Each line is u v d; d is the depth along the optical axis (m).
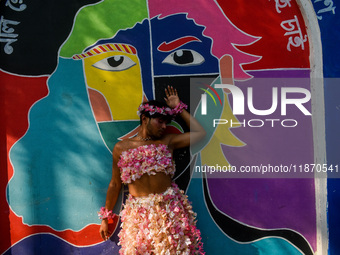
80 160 2.97
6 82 2.96
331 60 2.97
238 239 2.95
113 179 2.80
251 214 2.96
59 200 2.96
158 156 2.62
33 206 2.95
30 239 2.94
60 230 2.95
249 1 3.00
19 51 2.98
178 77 2.99
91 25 3.01
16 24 2.99
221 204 2.96
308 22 2.98
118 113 2.98
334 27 2.98
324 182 2.95
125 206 2.69
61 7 3.02
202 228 2.95
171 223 2.52
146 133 2.71
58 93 2.98
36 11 3.00
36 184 2.96
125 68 2.99
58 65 2.99
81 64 2.99
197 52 3.01
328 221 2.94
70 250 2.94
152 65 3.00
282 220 2.96
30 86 2.97
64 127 2.98
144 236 2.52
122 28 3.01
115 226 2.94
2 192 2.94
